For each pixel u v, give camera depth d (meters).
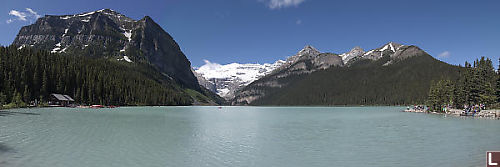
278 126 50.09
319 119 70.50
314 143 30.31
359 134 38.09
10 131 37.06
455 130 42.31
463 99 102.56
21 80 135.12
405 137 34.84
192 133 38.47
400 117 77.38
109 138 32.41
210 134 37.62
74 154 23.45
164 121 58.56
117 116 70.81
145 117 69.69
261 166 20.30
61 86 152.75
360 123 56.75
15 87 129.25
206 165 20.47
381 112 117.81
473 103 95.94
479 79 96.12
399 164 20.70
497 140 31.77
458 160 21.66
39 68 149.62
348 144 29.61
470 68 104.75
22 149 25.12
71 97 157.88
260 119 70.06
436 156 23.20
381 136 36.00
